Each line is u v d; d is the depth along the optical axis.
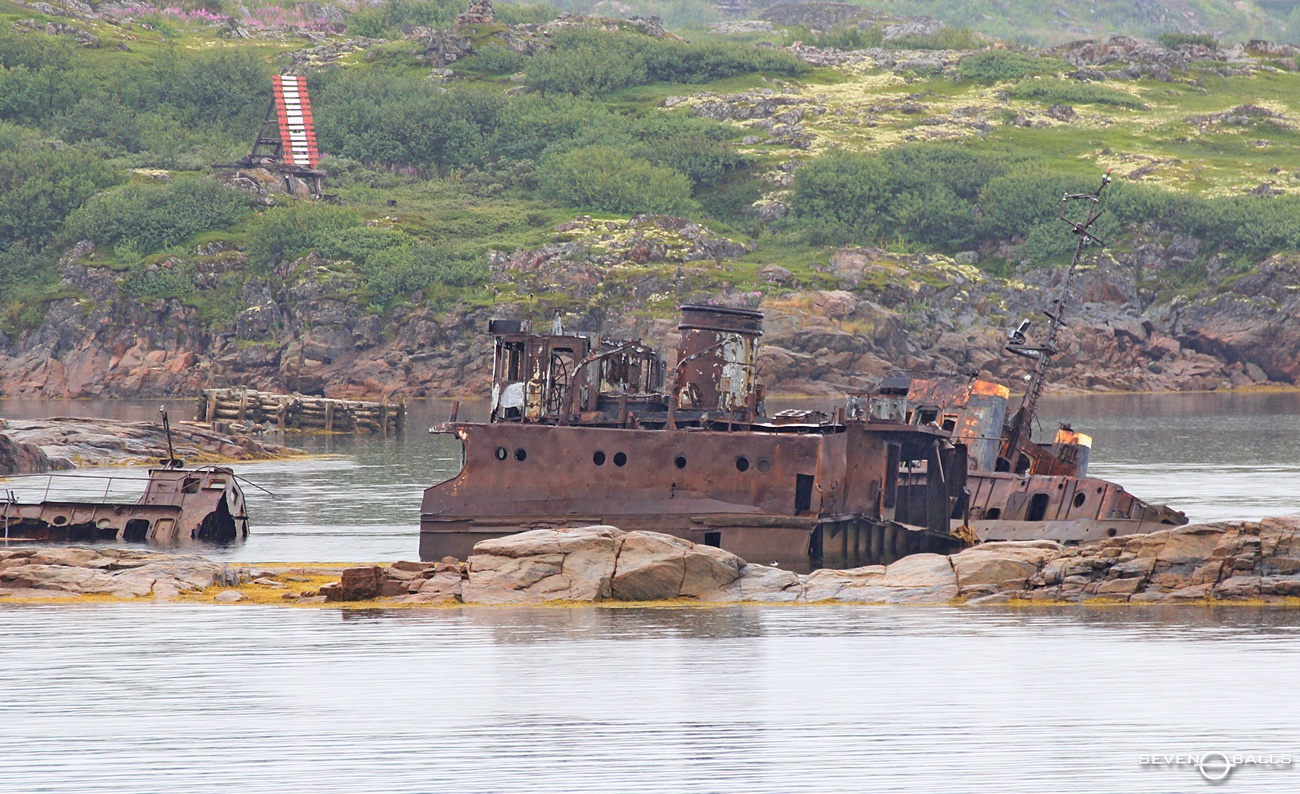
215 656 136.75
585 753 107.06
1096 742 109.25
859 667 131.25
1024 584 165.62
